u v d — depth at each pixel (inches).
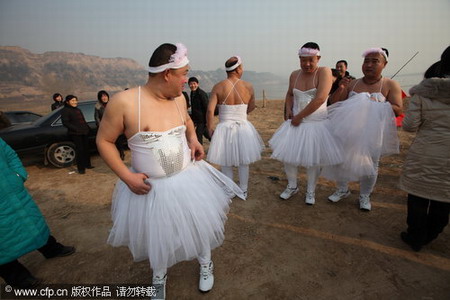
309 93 114.1
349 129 110.9
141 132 58.4
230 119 128.6
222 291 80.4
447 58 73.8
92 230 119.1
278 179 167.0
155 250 62.9
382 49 109.1
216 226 71.2
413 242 92.4
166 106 62.1
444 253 92.4
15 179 76.9
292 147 120.0
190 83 207.3
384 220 114.3
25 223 78.0
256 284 82.5
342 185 128.8
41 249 94.5
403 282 80.4
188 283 84.2
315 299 76.0
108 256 99.8
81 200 152.3
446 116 75.2
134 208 65.4
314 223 114.9
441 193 79.4
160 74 56.3
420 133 82.8
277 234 108.5
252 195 145.1
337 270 86.8
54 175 198.5
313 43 108.2
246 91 127.4
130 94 57.2
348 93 126.5
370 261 90.0
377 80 113.4
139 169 64.1
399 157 193.8
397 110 108.9
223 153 129.2
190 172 70.1
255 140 133.5
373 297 75.6
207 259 78.3
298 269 88.1
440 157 77.5
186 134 76.7
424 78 84.1
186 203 65.0
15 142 195.6
